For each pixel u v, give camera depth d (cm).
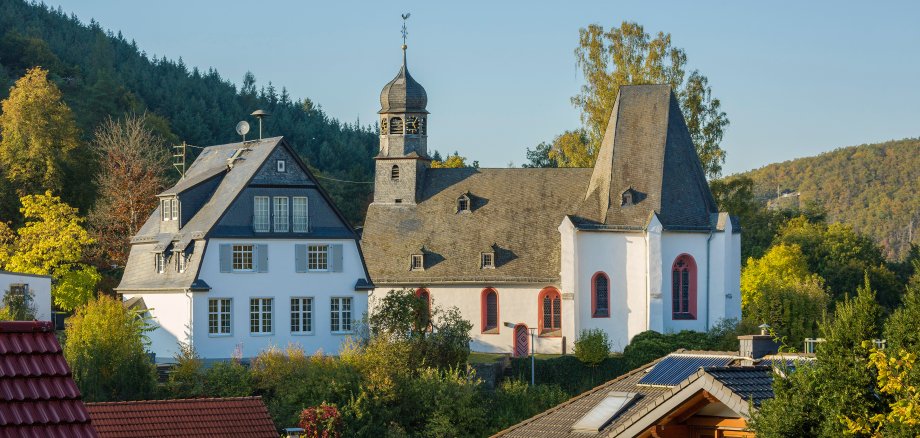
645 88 10081
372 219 10562
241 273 8338
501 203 10462
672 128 9925
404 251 10356
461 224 10419
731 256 9819
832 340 2712
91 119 16575
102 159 12712
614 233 9681
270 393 7125
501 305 10050
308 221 8544
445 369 7825
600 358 8950
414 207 10569
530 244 10200
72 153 12481
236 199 8362
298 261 8500
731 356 3403
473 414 7156
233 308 8306
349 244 8644
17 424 1814
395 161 10612
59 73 19150
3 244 10162
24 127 12088
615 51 11794
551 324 9956
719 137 11844
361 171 18800
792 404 2631
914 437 2466
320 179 17438
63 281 9694
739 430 2772
